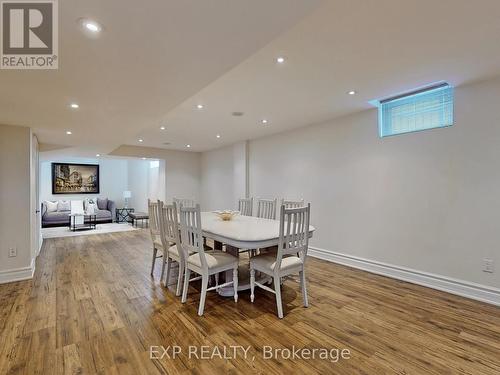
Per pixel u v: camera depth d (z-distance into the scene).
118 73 1.91
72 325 2.24
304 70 2.45
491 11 1.62
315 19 1.69
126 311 2.50
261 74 2.54
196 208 2.48
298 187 4.77
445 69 2.44
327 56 2.19
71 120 3.15
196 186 7.82
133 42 1.51
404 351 1.91
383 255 3.54
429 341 2.04
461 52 2.14
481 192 2.73
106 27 1.37
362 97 3.19
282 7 1.22
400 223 3.36
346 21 1.72
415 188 3.22
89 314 2.44
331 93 3.05
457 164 2.88
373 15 1.66
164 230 3.20
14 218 3.36
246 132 5.10
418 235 3.20
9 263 3.31
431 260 3.09
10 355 1.84
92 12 1.25
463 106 2.84
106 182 9.82
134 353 1.87
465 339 2.06
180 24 1.35
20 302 2.68
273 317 2.40
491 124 2.66
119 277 3.45
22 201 3.41
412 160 3.25
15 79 1.99
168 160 7.34
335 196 4.14
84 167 9.36
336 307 2.60
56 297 2.81
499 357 1.84
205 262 2.48
